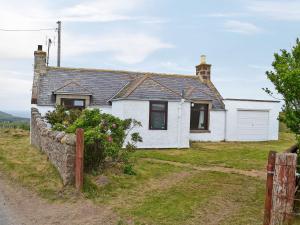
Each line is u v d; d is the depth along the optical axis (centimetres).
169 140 2258
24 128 3228
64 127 1550
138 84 2295
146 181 1277
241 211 943
